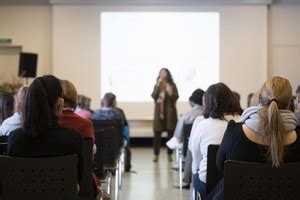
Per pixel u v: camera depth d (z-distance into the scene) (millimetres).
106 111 5562
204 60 9266
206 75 9281
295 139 2080
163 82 7312
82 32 9211
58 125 2166
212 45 9273
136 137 9234
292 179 1983
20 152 2090
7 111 3332
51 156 2100
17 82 8453
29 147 2092
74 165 2045
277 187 1991
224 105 2959
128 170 6250
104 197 2881
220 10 9250
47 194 2045
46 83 2162
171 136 7262
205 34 9266
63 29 9195
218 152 2223
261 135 2053
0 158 2012
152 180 5605
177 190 5016
